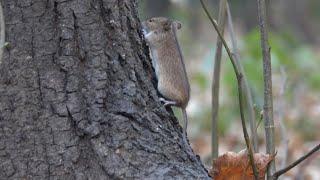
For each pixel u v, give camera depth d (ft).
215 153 28.45
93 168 23.58
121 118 24.06
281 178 43.83
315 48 148.05
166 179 23.63
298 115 61.05
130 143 23.93
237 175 24.75
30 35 23.77
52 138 23.58
